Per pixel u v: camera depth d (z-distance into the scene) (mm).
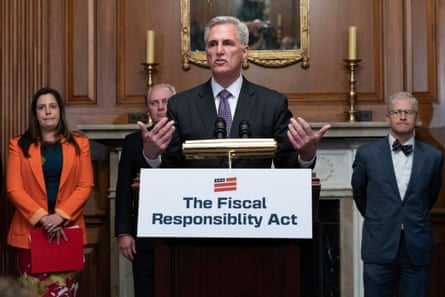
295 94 5016
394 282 3756
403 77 4969
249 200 2047
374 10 5008
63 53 5074
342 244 4707
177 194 2064
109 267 4902
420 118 4898
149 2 5090
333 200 4762
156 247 2145
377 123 4578
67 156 3709
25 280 3627
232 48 2502
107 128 4656
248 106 2521
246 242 2129
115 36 5094
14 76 4891
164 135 2256
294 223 2029
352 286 4695
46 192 3650
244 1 5043
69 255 3564
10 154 3709
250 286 2125
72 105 5066
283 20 5023
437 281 4781
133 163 3820
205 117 2518
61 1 5078
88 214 4898
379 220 3699
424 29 4957
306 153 2266
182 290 2141
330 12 5020
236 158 2357
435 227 4805
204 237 2094
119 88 5082
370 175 3754
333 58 5016
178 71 5066
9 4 4914
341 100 4980
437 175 3762
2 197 4715
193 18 5051
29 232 3631
